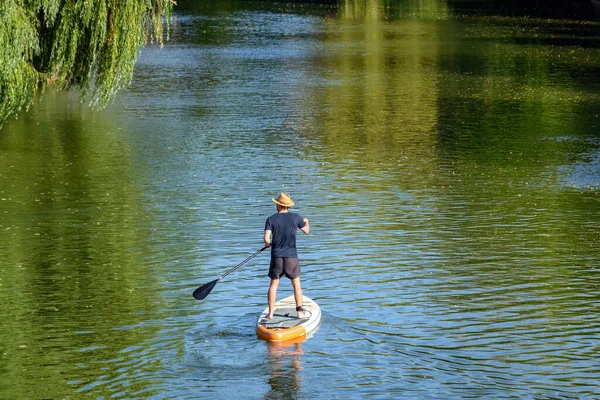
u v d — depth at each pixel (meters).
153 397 12.66
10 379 13.31
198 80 51.59
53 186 27.33
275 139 35.53
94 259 19.92
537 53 64.50
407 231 22.31
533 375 13.53
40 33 24.39
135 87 48.38
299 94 47.03
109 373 13.53
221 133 36.56
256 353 14.20
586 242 21.27
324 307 16.56
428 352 14.36
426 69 56.88
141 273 18.86
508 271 18.91
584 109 42.47
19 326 15.62
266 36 76.38
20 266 19.36
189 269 19.16
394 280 18.28
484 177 29.02
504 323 15.73
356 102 44.59
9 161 30.73
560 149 33.56
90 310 16.47
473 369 13.71
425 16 95.06
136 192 26.69
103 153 32.34
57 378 13.37
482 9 102.50
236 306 16.66
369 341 14.78
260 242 21.36
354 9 103.75
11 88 23.12
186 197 26.11
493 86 49.69
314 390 12.85
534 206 25.06
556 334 15.21
